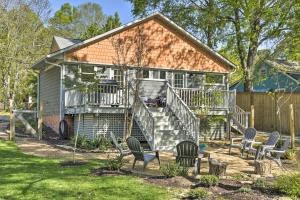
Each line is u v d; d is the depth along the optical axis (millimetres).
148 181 9250
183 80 22750
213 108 20297
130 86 18156
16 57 36625
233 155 14914
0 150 14336
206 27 26094
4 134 20016
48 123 23328
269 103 25641
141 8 27953
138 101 17094
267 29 23547
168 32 22141
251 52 25328
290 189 8125
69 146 15898
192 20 26797
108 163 10875
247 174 10695
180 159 10477
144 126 16406
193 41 22906
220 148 17078
